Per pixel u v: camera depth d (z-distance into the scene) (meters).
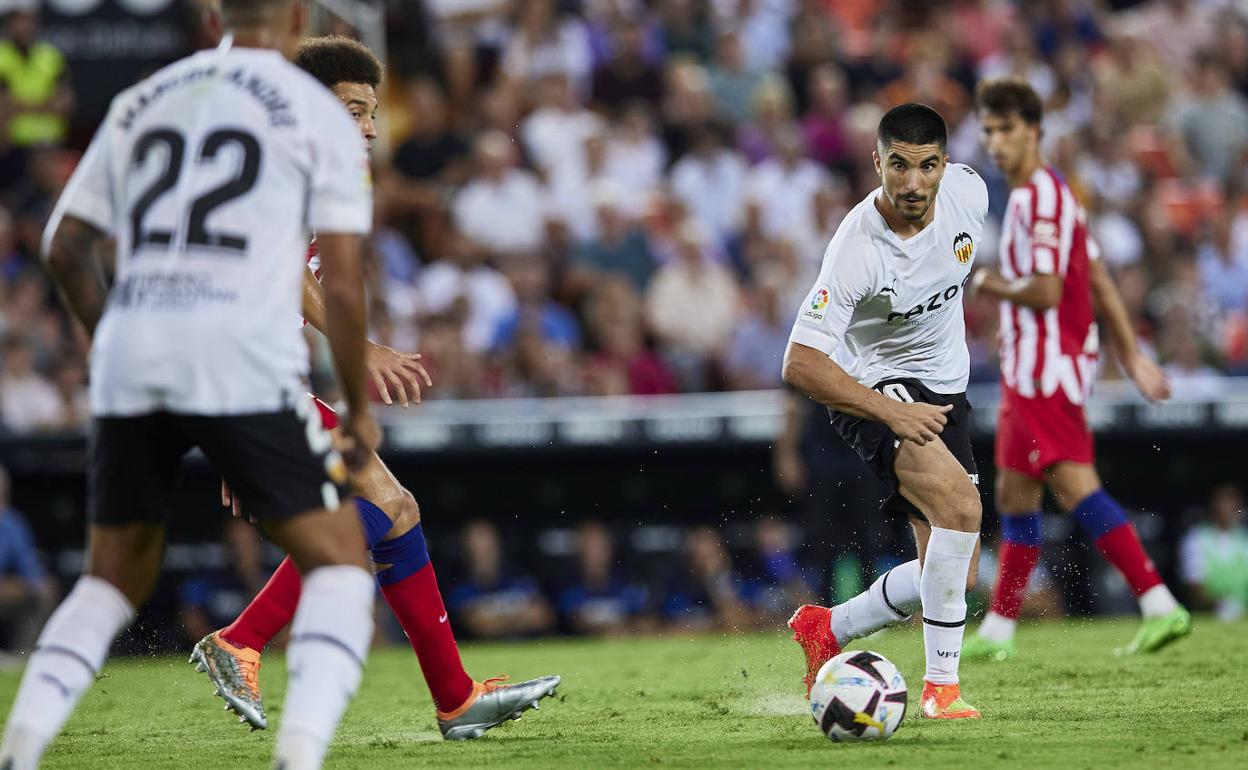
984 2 69.50
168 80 14.48
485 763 16.92
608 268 53.91
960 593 20.52
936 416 20.36
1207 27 71.88
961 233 21.05
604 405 43.72
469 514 44.28
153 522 14.48
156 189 13.97
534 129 57.94
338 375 14.43
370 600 14.15
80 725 22.20
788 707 22.62
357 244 14.09
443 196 55.25
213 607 42.16
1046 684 24.64
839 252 20.62
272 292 13.80
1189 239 57.84
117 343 13.71
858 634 22.16
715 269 52.28
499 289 51.75
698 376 50.41
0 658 40.16
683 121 59.88
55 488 43.22
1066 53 67.00
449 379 46.25
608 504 44.53
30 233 51.22
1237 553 44.38
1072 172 58.16
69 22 48.62
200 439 13.80
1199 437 44.19
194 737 20.53
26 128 49.91
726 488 44.56
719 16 64.88
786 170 57.84
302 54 19.67
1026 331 29.69
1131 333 31.16
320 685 13.45
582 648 36.25
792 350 20.61
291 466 13.80
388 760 17.42
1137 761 15.87
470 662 32.16
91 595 14.38
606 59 62.81
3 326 47.59
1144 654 29.52
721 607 43.94
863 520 42.44
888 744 17.75
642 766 16.33
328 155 14.06
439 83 59.38
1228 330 52.94
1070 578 44.69
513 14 62.84
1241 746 16.83
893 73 63.28
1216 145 64.88
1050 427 29.48
